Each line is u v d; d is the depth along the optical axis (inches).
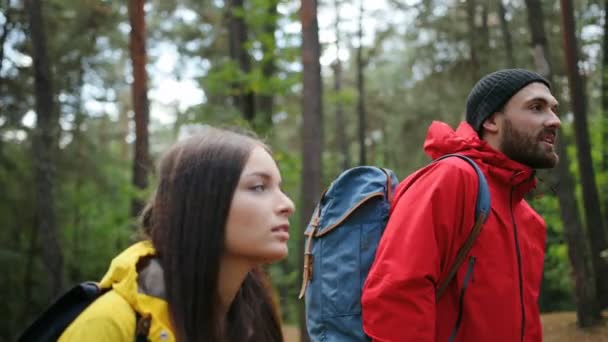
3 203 679.1
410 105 801.6
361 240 88.3
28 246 738.2
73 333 39.8
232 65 382.9
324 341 87.0
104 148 778.2
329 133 995.9
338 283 87.6
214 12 628.7
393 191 91.7
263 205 44.9
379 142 1128.2
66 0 569.6
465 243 84.0
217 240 43.4
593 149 460.8
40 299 718.5
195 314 42.3
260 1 369.7
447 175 84.0
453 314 84.3
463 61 633.6
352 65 1084.5
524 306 87.6
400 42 925.2
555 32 559.8
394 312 78.7
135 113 425.1
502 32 569.3
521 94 92.2
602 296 402.6
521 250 90.4
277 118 868.6
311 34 330.3
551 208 421.1
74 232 749.9
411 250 80.0
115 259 44.0
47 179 474.9
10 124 598.9
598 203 403.9
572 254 367.9
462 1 605.3
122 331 40.3
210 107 384.2
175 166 45.1
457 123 681.6
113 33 638.5
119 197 740.0
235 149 45.3
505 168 91.0
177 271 42.6
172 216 43.9
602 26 545.3
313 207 320.8
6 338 692.1
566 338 347.6
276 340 55.9
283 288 639.1
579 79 393.4
